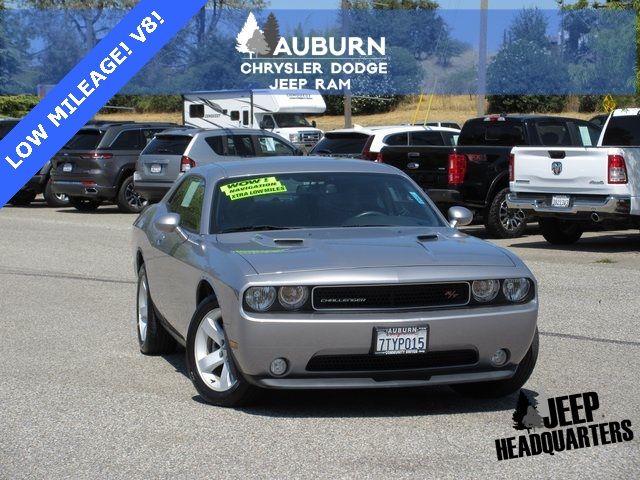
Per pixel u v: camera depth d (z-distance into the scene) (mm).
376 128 23484
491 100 52906
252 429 6520
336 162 8367
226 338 6730
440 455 5988
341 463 5836
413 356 6570
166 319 8188
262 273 6531
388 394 7453
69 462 5902
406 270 6586
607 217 15219
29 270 14062
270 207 7789
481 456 5969
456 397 7375
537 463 5840
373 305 6512
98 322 10352
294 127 40719
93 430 6535
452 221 8062
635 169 15156
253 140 22453
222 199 7852
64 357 8742
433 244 7152
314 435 6391
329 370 6535
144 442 6262
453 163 17703
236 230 7621
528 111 51438
